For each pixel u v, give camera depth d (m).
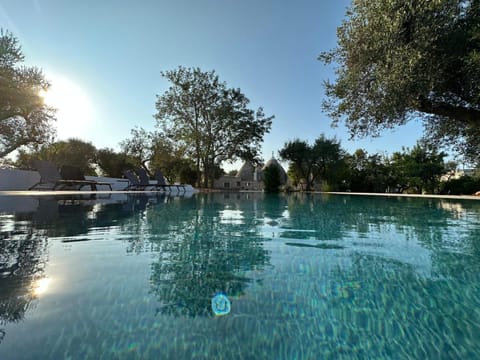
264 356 1.14
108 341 1.18
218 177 36.69
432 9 5.28
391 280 2.00
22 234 3.20
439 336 1.31
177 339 1.22
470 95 5.90
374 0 6.41
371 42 6.40
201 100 23.09
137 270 2.09
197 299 1.63
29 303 1.50
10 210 5.20
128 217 4.92
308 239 3.35
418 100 6.29
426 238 3.46
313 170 28.72
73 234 3.28
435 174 19.05
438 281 1.98
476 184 17.08
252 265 2.30
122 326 1.30
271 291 1.78
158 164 27.89
